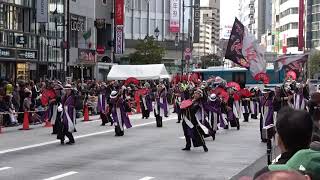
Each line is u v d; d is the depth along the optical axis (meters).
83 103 27.67
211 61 104.62
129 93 33.22
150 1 81.50
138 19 79.81
